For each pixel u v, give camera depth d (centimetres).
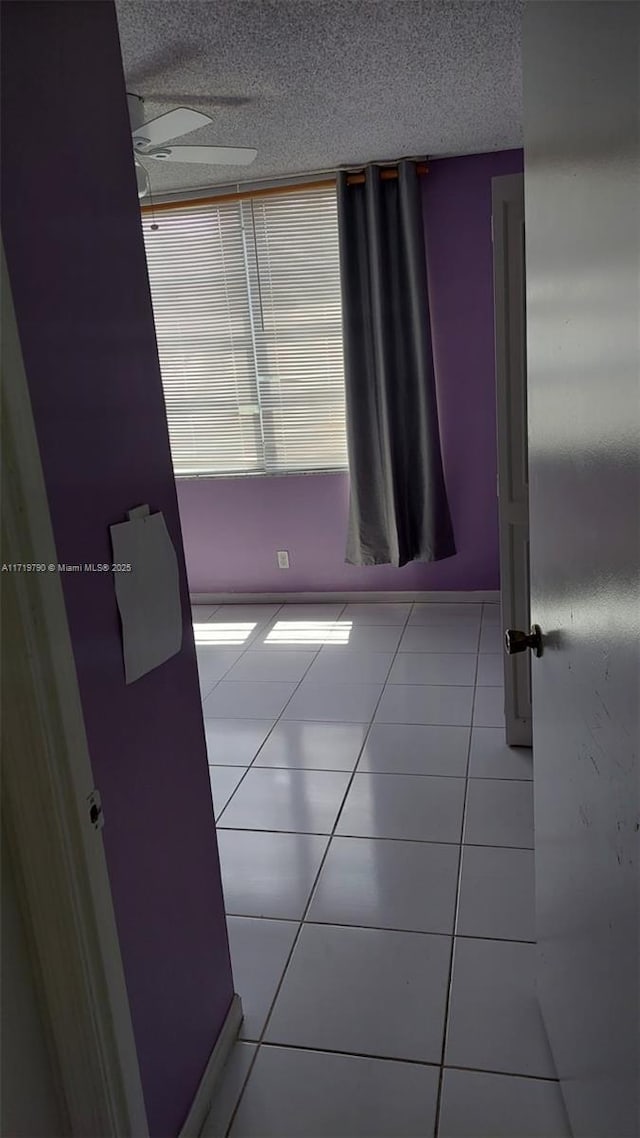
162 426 133
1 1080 96
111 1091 110
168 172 387
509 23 243
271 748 293
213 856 157
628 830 87
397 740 293
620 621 85
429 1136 142
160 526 131
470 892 207
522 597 263
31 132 97
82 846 102
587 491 98
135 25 233
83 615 109
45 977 103
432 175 395
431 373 404
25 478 91
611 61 78
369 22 238
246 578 480
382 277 395
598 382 90
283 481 458
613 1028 99
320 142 352
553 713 130
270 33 242
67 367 105
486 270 401
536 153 119
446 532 427
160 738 134
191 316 446
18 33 95
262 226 424
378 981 179
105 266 115
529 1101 147
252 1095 153
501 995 173
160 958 133
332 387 440
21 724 95
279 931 197
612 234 81
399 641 399
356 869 219
